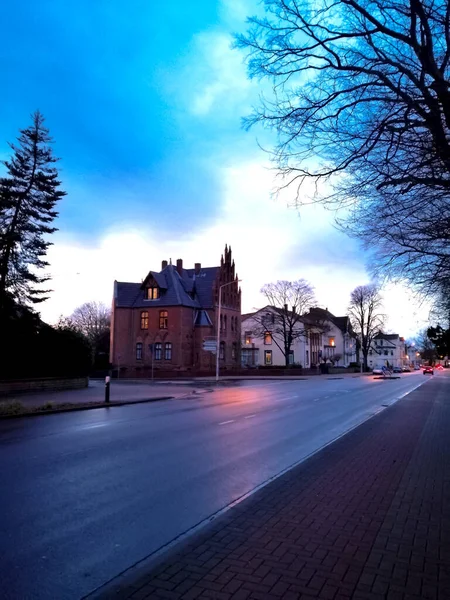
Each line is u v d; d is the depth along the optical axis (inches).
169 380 1809.8
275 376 2160.4
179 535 201.2
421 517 219.1
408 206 274.8
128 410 739.4
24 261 1385.3
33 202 1389.0
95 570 168.4
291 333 2425.0
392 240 305.1
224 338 2300.7
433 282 376.5
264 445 417.7
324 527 205.0
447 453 377.4
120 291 2287.2
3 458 358.9
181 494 263.1
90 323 3636.8
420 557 173.2
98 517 224.1
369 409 745.0
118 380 1815.9
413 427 528.4
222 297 2316.7
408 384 1663.4
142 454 375.9
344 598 142.9
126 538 197.9
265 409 738.8
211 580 154.5
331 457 358.9
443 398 996.6
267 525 207.2
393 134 240.2
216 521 212.7
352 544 185.3
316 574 158.7
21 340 1206.9
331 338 3693.4
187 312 2178.9
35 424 569.6
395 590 147.9
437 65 245.3
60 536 200.2
